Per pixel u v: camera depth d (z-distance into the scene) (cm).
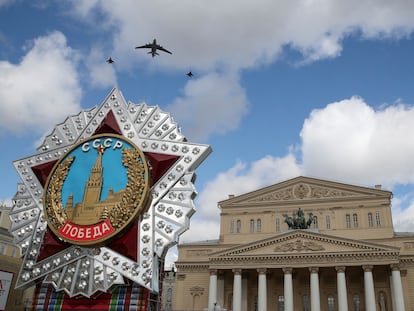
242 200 9156
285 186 8969
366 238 7994
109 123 1861
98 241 1597
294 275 7406
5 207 6606
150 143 1769
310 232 7075
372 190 8369
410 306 6862
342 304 6544
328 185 8700
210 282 7325
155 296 1625
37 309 1642
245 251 7325
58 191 1761
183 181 1664
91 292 1554
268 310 7681
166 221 1612
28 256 1695
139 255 1570
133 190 1655
